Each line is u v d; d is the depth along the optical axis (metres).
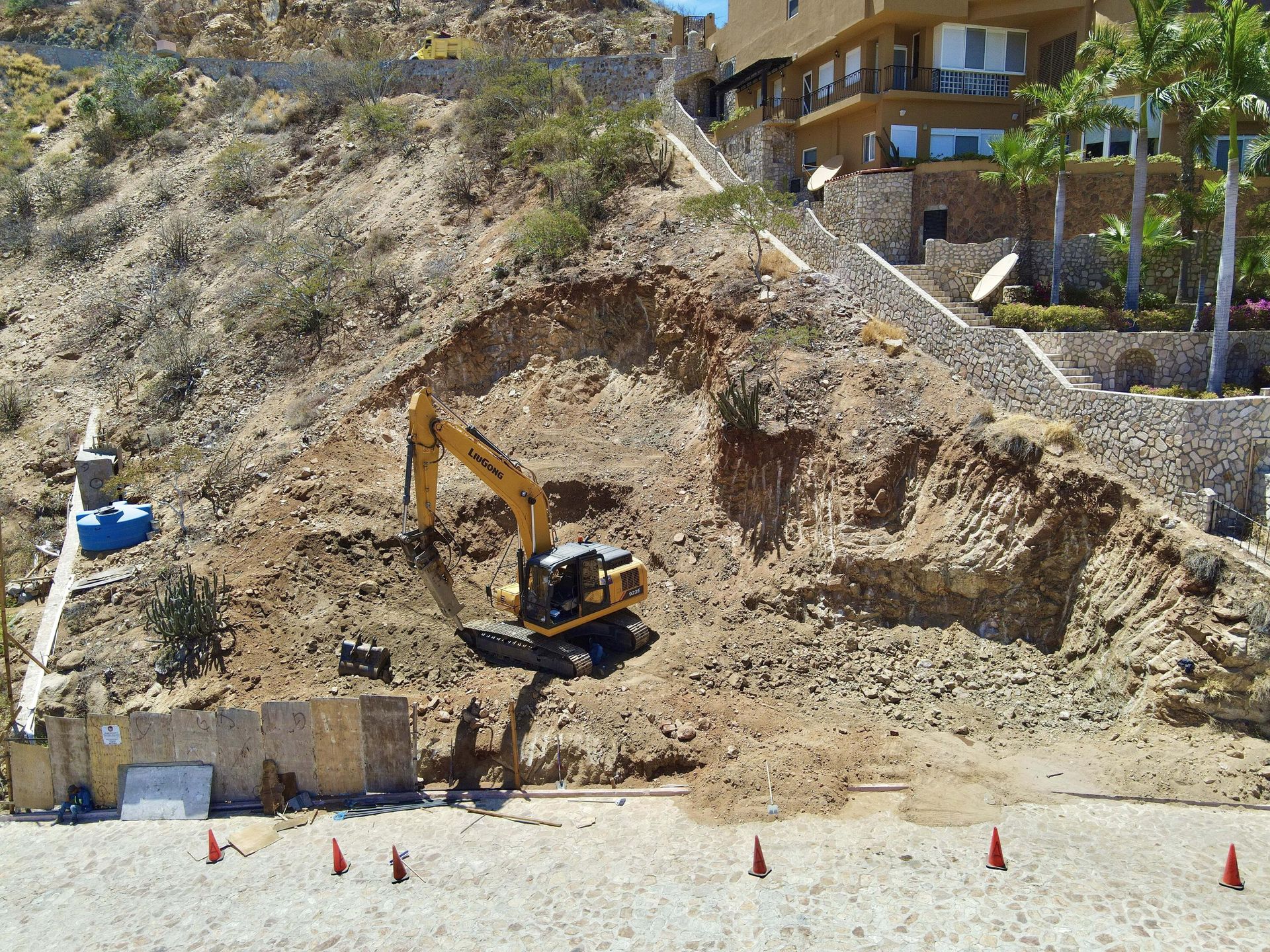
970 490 19.78
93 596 22.66
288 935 12.59
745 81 41.22
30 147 51.75
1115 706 16.86
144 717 16.72
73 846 15.46
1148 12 21.72
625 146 34.78
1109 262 25.56
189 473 27.95
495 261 32.12
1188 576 16.27
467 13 61.75
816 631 19.61
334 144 45.88
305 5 62.81
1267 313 22.19
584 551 18.94
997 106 33.12
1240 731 15.46
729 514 22.88
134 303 37.97
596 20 59.34
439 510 23.86
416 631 20.02
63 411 33.03
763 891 12.88
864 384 22.59
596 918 12.52
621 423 27.41
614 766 16.23
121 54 56.53
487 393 29.17
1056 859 13.23
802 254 28.83
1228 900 12.21
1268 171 19.97
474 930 12.41
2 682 20.47
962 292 25.56
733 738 16.69
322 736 16.42
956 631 18.94
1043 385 20.23
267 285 35.22
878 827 14.31
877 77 32.78
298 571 21.89
